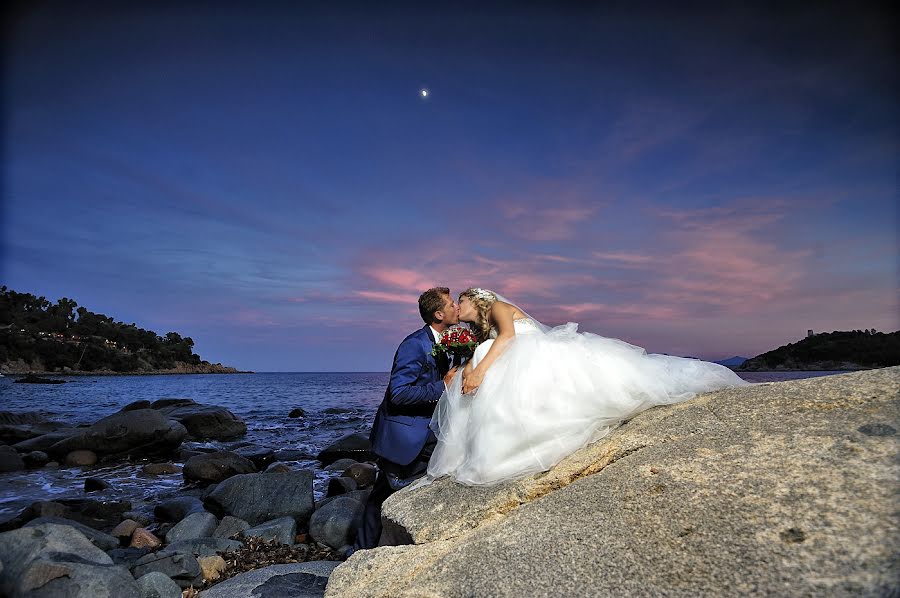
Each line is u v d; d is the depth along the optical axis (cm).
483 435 335
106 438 1330
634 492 246
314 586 412
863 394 256
